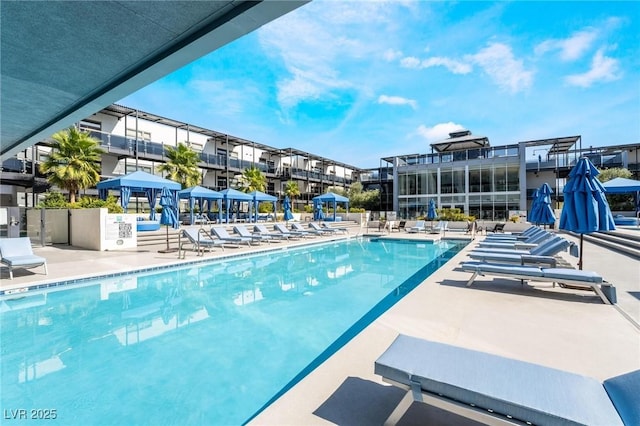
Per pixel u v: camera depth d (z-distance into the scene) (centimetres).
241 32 372
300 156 3869
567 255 959
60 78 509
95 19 361
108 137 2064
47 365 371
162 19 360
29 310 563
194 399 306
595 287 494
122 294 661
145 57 446
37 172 1872
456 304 493
